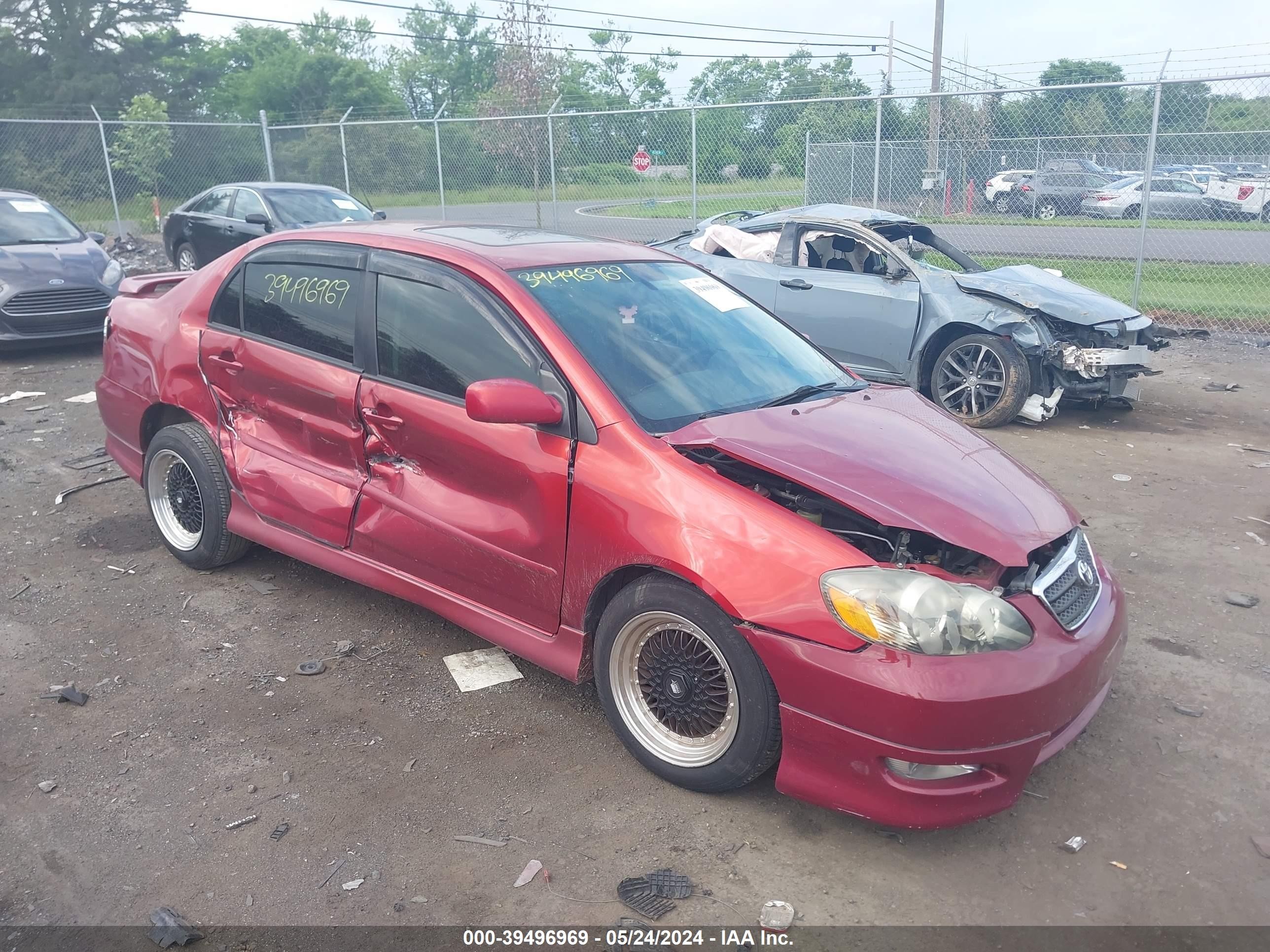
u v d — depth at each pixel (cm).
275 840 289
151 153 2375
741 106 1286
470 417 321
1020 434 758
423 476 368
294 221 1239
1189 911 268
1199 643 420
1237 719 362
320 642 409
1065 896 273
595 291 376
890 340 793
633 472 309
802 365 406
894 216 867
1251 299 1245
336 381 387
